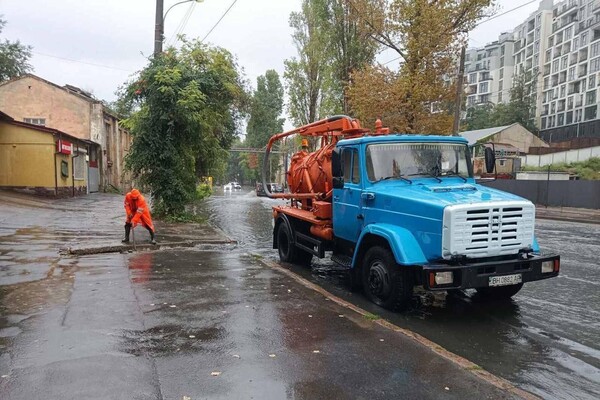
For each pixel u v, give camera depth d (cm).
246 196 5175
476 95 11662
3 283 686
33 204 2019
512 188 3528
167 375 378
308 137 1137
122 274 764
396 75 2341
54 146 2419
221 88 1936
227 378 376
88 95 3859
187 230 1442
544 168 4288
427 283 554
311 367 402
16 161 2380
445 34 2181
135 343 448
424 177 723
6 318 517
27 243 1067
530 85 7825
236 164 13262
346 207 765
